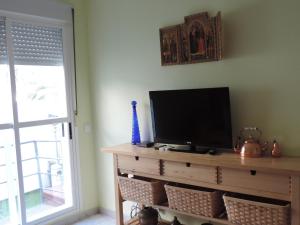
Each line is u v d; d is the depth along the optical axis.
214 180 2.12
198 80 2.54
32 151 3.07
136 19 2.91
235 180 2.03
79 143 3.34
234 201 2.00
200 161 2.13
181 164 2.28
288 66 2.10
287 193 1.82
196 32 2.45
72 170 3.29
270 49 2.16
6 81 2.76
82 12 3.30
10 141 2.84
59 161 3.33
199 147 2.50
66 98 3.21
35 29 2.94
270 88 2.18
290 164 1.89
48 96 3.09
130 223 2.82
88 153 3.43
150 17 2.80
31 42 2.91
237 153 2.27
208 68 2.47
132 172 2.58
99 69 3.30
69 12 3.16
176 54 2.59
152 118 2.71
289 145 2.14
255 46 2.22
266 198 2.07
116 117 3.20
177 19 2.62
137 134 2.86
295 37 2.05
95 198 3.49
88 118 3.42
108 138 3.31
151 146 2.70
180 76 2.66
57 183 3.34
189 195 2.25
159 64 2.79
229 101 2.23
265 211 1.89
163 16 2.71
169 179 2.36
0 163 2.90
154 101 2.67
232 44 2.32
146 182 2.47
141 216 2.63
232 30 2.31
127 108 3.09
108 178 3.37
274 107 2.18
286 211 1.82
